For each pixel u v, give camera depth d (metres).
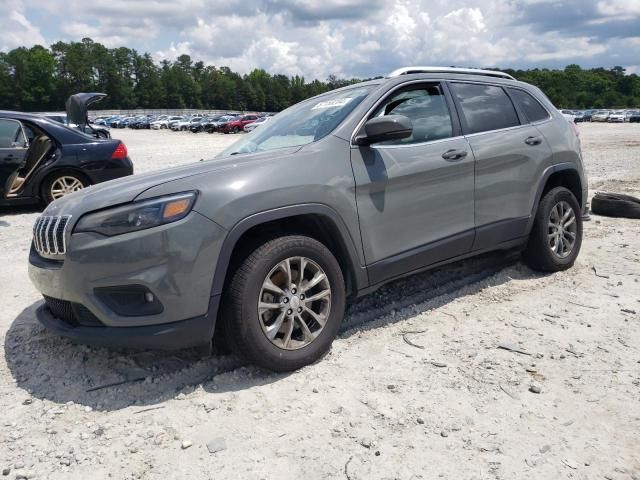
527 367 3.19
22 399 2.97
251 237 3.17
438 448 2.48
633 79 156.38
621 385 2.97
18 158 7.96
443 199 3.87
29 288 4.76
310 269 3.24
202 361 3.31
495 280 4.64
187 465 2.40
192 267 2.86
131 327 2.86
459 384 3.01
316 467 2.37
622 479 2.27
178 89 139.50
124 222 2.84
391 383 3.03
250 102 150.88
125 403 2.90
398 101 3.84
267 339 3.04
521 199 4.43
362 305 4.16
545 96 5.00
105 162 8.40
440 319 3.89
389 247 3.60
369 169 3.48
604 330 3.67
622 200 7.22
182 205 2.87
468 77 4.38
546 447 2.47
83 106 10.06
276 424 2.68
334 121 3.64
